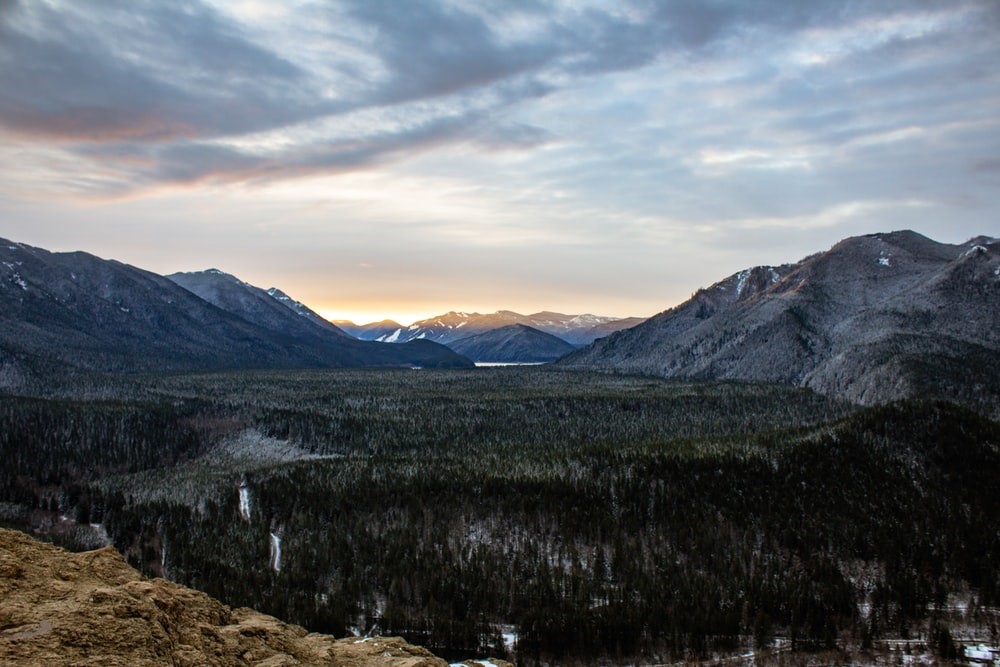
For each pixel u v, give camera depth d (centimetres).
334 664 4984
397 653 5581
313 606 12112
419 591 12875
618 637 11300
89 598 4091
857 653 11012
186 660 3972
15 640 3553
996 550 14000
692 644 11238
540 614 11719
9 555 4334
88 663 3528
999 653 10919
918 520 15075
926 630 11669
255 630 4872
